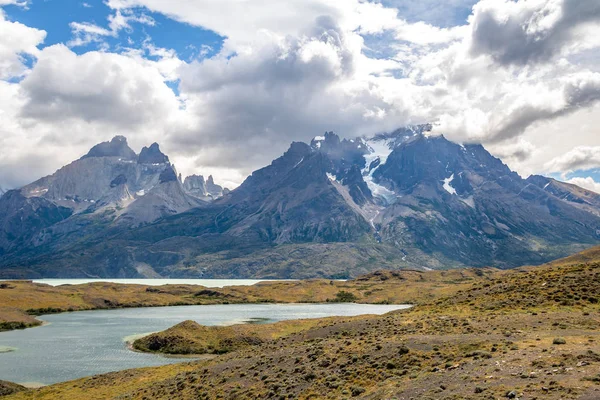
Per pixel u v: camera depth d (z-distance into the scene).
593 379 32.81
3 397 85.38
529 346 45.59
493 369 39.38
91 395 77.06
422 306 98.38
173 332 146.62
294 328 150.50
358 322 86.81
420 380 41.38
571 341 45.91
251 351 87.25
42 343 153.75
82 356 131.25
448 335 57.62
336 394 44.72
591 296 70.06
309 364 57.28
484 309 76.25
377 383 44.50
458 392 35.91
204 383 63.53
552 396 31.09
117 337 166.62
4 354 134.62
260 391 52.25
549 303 70.62
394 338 60.53
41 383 101.00
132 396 68.94
